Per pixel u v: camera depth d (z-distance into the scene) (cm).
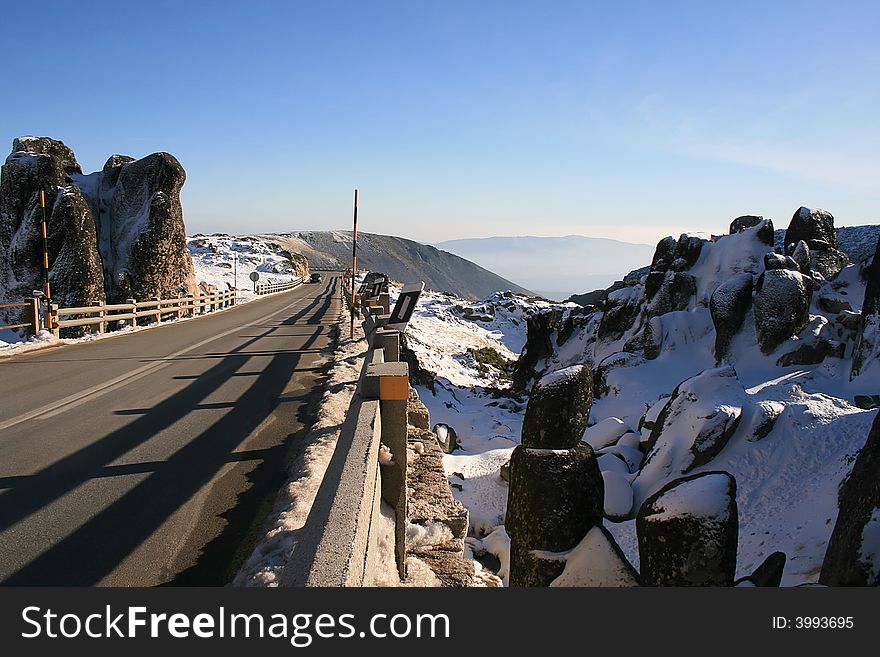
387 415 441
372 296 1825
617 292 2180
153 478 570
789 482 866
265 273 9419
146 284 2458
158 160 2527
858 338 1277
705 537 262
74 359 1383
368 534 274
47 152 2541
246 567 375
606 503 950
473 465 1210
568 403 331
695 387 1038
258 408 886
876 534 415
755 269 1714
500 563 761
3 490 531
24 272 2111
